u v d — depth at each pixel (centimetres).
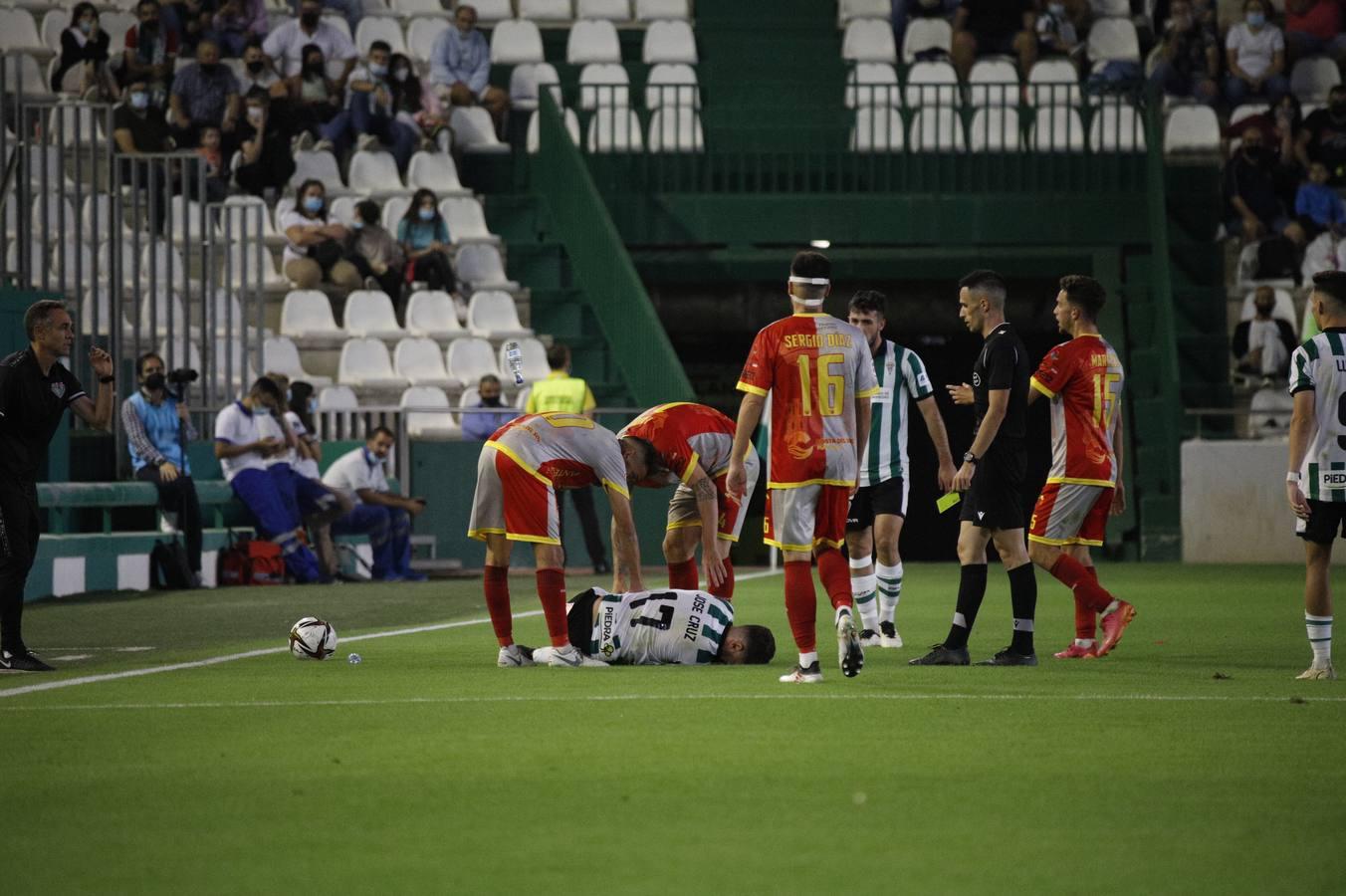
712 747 2183
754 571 6869
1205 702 2628
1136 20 9756
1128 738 2259
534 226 8644
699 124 9006
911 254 8494
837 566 2844
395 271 8000
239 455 6203
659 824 1719
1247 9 9200
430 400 7519
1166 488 7762
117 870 1546
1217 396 8138
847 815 1759
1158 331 8088
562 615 3181
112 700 2719
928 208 8394
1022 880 1491
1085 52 9275
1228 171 8575
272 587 5975
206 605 5062
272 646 3716
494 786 1919
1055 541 3334
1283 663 3278
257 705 2630
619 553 3244
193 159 7794
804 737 2267
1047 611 4662
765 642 3184
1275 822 1723
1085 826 1706
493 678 2992
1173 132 8744
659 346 7319
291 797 1867
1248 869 1529
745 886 1472
